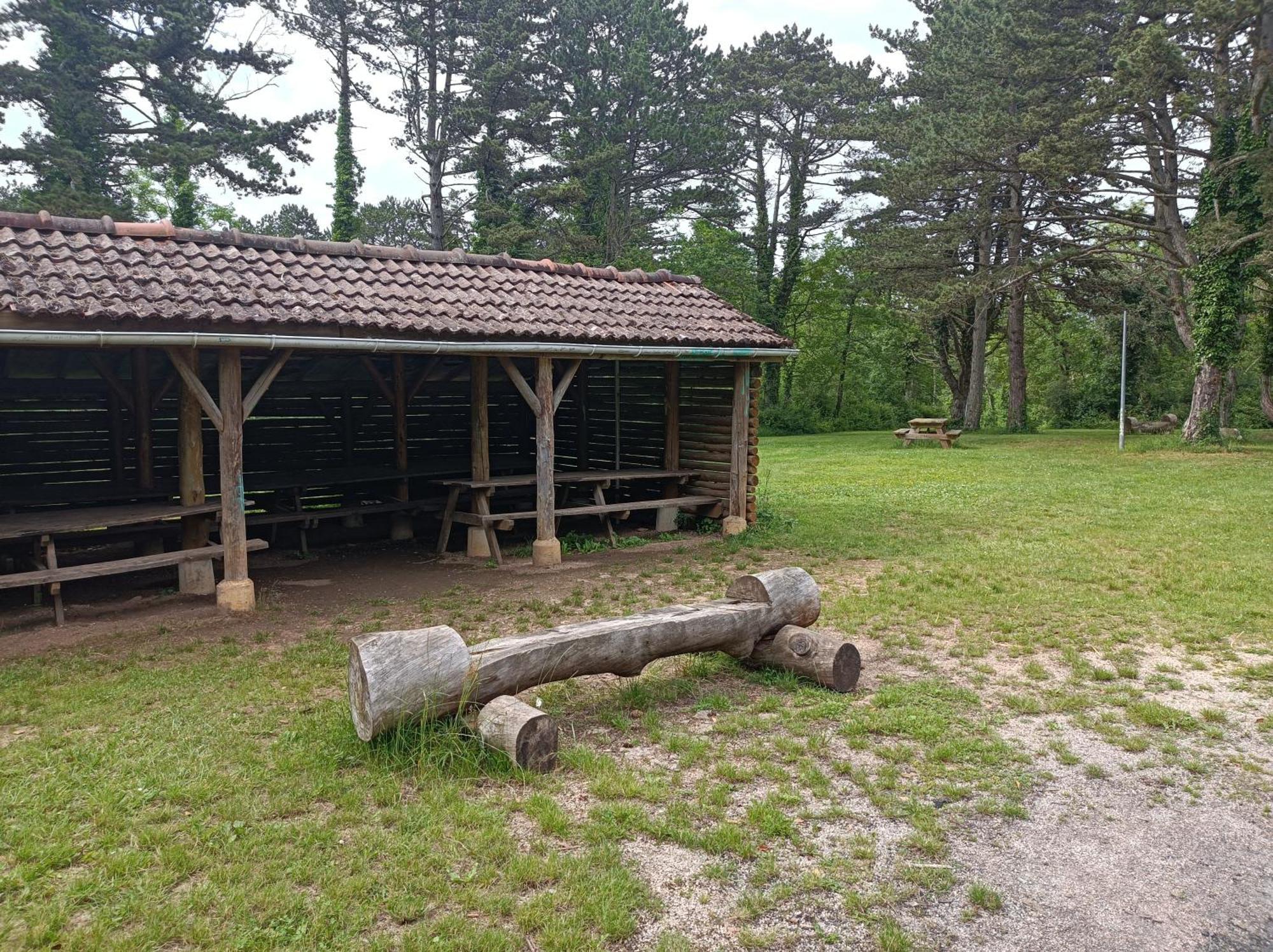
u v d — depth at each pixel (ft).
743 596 19.70
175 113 95.20
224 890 10.82
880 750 15.37
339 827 12.48
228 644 21.94
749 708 17.54
